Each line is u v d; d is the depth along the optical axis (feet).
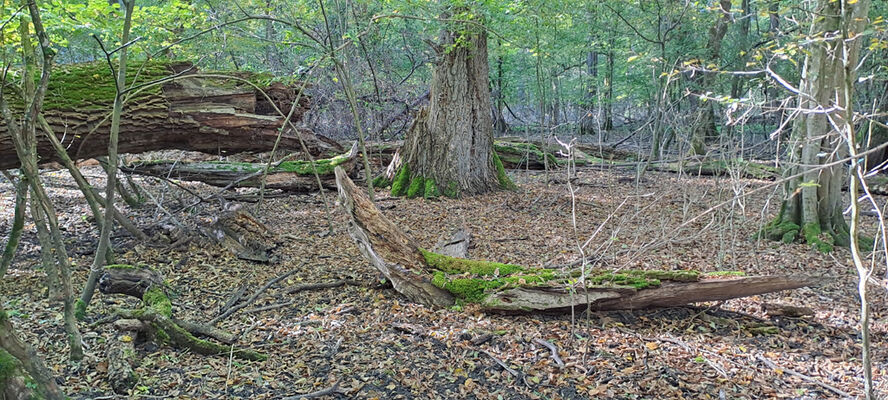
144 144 21.77
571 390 12.69
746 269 21.80
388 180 37.70
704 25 45.93
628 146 62.13
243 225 22.99
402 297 17.78
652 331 15.72
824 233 25.07
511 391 12.64
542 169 47.62
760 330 15.89
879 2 34.86
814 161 24.25
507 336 15.15
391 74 49.67
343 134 48.39
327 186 34.76
